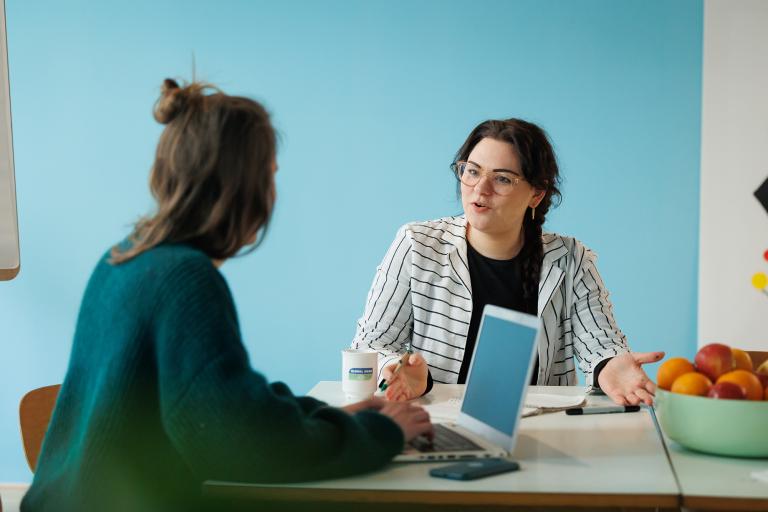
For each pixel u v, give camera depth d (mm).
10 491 3443
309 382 3457
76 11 3438
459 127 3342
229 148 1254
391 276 2156
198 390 1147
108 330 1216
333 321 3432
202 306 1177
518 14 3295
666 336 3316
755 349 3197
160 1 3412
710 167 3215
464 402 1565
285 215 3432
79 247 3482
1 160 2408
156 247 1248
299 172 3416
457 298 2125
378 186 3383
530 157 2010
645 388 1781
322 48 3375
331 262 3422
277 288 3453
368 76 3361
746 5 3148
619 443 1458
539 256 2143
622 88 3273
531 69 3305
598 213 3324
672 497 1167
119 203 3463
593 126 3297
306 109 3396
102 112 3451
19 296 3512
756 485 1210
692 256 3281
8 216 2430
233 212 1271
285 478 1204
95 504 1171
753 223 3188
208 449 1164
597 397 1868
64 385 1292
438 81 3338
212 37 3412
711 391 1362
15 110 3479
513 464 1292
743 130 3180
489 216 2029
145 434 1202
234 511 1331
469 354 2121
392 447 1297
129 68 3439
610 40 3264
